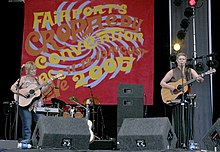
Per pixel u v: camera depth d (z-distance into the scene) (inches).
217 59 307.6
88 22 335.9
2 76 353.7
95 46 331.9
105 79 325.4
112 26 331.6
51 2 341.4
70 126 164.1
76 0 339.6
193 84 303.1
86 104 321.4
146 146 161.2
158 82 328.8
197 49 309.0
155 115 327.9
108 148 265.1
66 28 337.4
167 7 332.5
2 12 357.4
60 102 314.0
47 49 335.9
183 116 249.0
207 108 300.7
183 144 236.4
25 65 283.3
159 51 330.6
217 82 303.3
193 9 301.7
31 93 274.4
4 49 355.3
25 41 338.3
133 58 323.9
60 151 153.2
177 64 280.7
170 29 319.0
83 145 165.2
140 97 250.1
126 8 331.6
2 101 350.6
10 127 330.3
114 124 339.0
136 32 327.0
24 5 343.0
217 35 310.7
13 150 156.6
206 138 171.5
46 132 159.9
